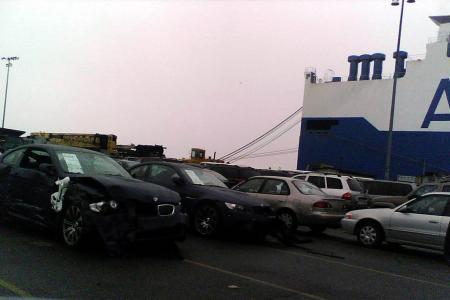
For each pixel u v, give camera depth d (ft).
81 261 23.24
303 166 170.71
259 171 78.33
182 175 36.52
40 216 27.14
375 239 38.86
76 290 18.71
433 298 22.48
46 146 29.27
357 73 166.61
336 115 165.37
